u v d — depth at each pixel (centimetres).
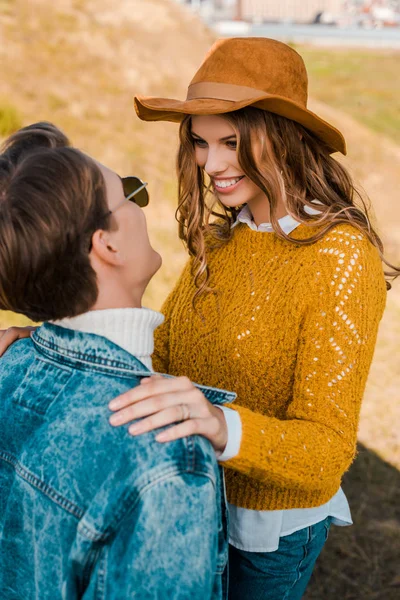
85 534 97
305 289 140
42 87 782
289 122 147
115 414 101
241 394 152
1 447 111
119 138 735
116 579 95
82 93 816
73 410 104
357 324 134
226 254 161
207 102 142
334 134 147
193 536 96
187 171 165
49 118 707
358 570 304
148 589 94
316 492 153
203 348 160
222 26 5719
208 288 159
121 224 108
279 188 146
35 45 890
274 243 152
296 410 134
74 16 1034
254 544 154
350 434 131
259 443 119
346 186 162
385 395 455
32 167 100
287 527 154
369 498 352
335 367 133
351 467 375
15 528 108
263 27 5744
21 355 119
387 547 318
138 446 98
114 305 110
